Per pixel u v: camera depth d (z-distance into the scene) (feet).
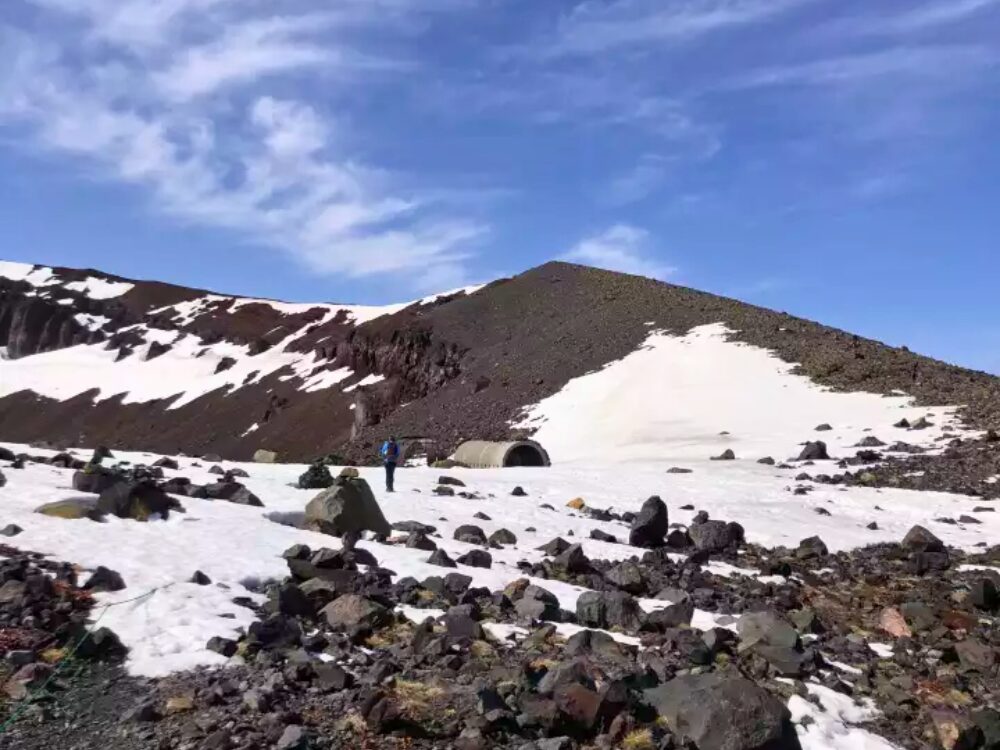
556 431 231.09
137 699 29.55
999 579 67.97
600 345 301.22
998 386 187.83
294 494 76.07
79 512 52.34
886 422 168.35
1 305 616.80
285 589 39.73
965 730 32.17
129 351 558.15
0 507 52.85
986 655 42.39
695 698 29.45
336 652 34.99
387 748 27.09
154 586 39.93
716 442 175.11
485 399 288.10
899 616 50.31
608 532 78.64
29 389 535.60
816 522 90.12
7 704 28.71
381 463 228.02
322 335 514.68
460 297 473.26
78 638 33.30
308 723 28.40
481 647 36.40
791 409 195.93
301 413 403.34
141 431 463.42
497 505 86.89
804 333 265.54
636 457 168.66
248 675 31.63
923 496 108.88
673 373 247.50
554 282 403.95
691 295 343.05
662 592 53.21
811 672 38.09
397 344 384.27
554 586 51.57
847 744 30.83
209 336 553.23
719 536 74.54
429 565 52.34
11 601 36.09
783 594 56.13
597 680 32.55
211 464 101.14
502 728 28.55
